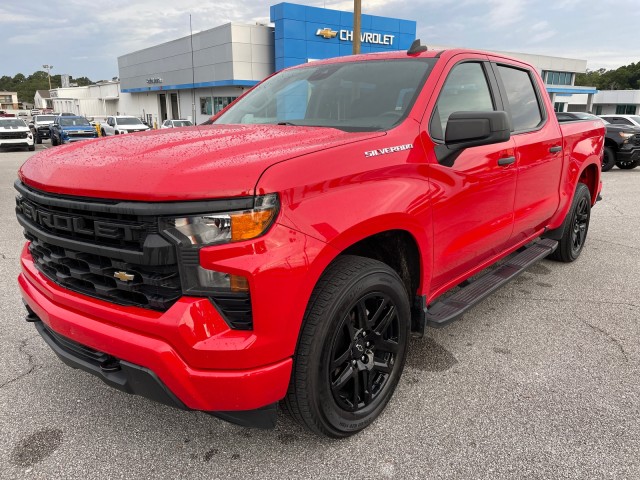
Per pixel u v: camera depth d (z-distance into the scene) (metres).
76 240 2.03
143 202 1.80
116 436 2.40
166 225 1.79
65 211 2.05
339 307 2.07
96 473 2.15
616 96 62.94
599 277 4.77
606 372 2.98
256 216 1.79
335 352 2.14
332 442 2.35
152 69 42.88
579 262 5.25
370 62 3.18
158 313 1.88
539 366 3.05
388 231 2.51
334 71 3.24
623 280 4.68
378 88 2.89
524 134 3.55
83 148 2.38
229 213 1.78
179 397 1.89
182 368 1.83
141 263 1.83
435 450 2.28
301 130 2.59
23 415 2.55
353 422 2.31
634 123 16.52
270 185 1.82
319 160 2.02
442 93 2.82
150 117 47.75
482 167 2.94
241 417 1.97
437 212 2.59
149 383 1.92
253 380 1.85
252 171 1.83
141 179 1.83
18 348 3.28
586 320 3.76
